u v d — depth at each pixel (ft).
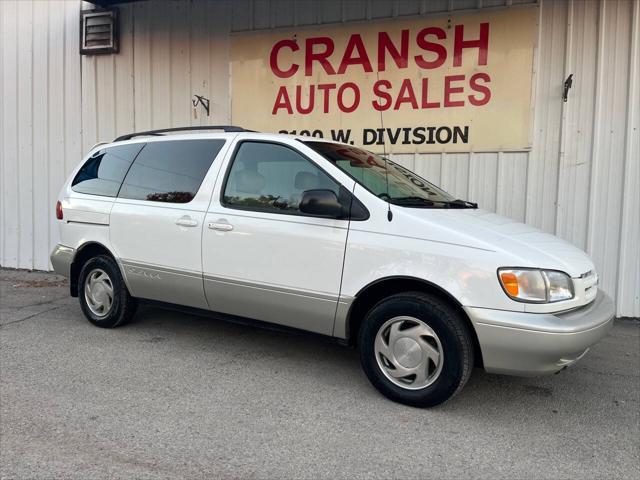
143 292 16.74
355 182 13.20
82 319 19.47
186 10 26.89
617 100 20.24
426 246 12.05
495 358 11.43
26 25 29.76
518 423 11.91
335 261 12.98
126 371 14.40
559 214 21.15
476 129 21.97
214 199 15.07
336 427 11.47
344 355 15.96
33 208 30.27
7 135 30.50
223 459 10.10
